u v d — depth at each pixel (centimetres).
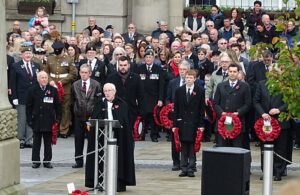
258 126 2752
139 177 2831
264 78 3269
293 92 2253
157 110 3519
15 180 2216
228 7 4656
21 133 3422
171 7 4603
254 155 3225
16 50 3681
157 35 4250
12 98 3406
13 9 4738
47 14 4622
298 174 2898
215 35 3981
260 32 3966
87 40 3916
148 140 3609
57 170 2969
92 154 2548
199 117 2812
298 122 3209
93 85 2994
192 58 3669
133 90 3042
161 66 3575
